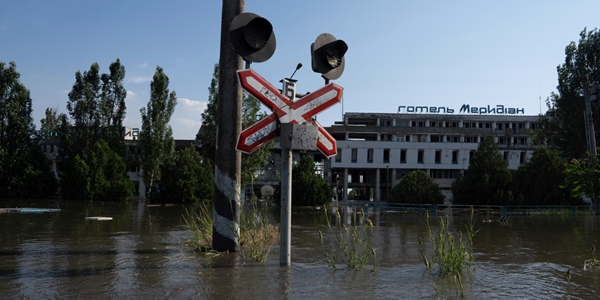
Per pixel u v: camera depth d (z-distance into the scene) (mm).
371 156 69000
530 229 15250
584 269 6398
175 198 39344
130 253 7645
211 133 44625
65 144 48281
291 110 6504
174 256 7258
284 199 6410
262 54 6387
